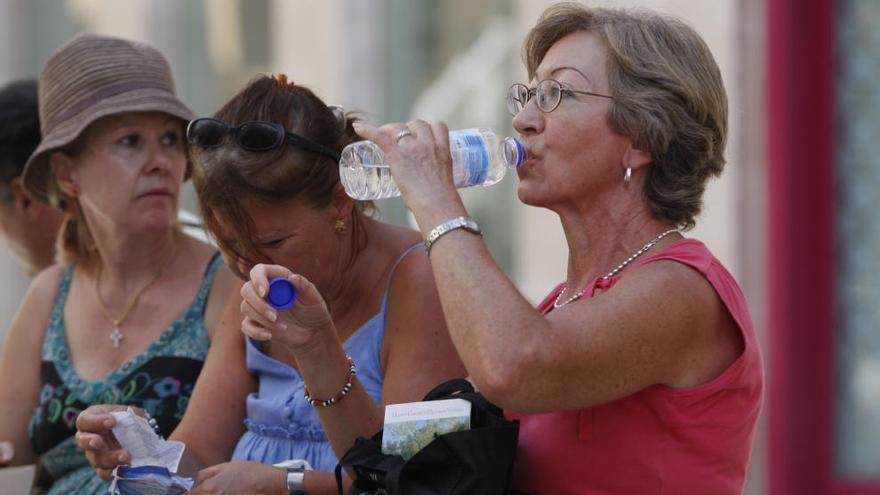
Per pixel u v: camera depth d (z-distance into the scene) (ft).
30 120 46.37
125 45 41.19
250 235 32.32
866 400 61.52
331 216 33.14
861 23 60.39
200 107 85.46
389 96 79.46
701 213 30.50
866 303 61.26
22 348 42.42
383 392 33.50
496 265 27.50
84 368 41.04
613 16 29.48
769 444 62.08
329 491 32.48
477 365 26.43
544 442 29.35
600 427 28.43
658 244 29.27
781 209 60.90
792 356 61.46
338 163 32.73
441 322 33.58
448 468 28.73
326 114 33.06
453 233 27.76
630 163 29.09
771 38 60.54
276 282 29.86
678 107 28.76
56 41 86.79
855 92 60.54
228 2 84.33
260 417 35.40
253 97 32.81
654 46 28.84
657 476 27.99
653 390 27.99
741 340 28.22
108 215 40.29
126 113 40.09
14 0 85.56
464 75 77.51
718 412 28.19
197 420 35.96
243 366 36.63
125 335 40.86
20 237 47.88
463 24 77.56
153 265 41.14
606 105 28.84
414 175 28.45
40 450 41.01
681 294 27.43
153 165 40.27
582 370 26.48
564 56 29.35
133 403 39.50
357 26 79.25
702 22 61.16
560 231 70.59
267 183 31.63
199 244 42.06
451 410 29.40
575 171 29.14
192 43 85.56
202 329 40.45
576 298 29.73
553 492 29.04
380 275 34.73
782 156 60.75
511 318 26.40
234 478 32.60
